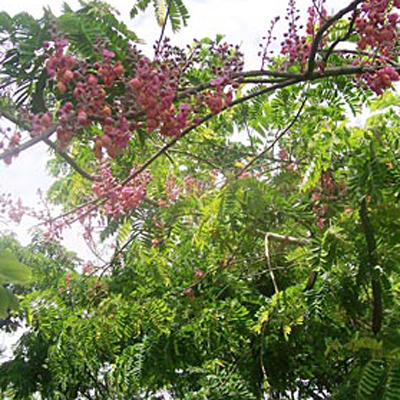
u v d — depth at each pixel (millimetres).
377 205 3229
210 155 5801
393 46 2453
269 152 5230
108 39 2311
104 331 4797
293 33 2688
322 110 4371
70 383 7766
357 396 2875
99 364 6090
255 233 3912
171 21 2895
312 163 3318
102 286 5113
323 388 5309
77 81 2039
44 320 5348
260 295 5027
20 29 2299
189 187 4969
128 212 4043
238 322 4551
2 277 1825
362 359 3180
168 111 2000
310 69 2545
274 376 4695
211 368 4367
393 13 2363
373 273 3297
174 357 4934
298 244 4008
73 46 2389
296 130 4828
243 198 3678
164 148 2863
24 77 2305
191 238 4801
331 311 3809
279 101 4715
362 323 3742
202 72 2980
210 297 4988
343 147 3188
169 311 4770
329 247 3314
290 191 4602
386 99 3352
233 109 5461
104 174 3242
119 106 1985
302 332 4297
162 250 4555
